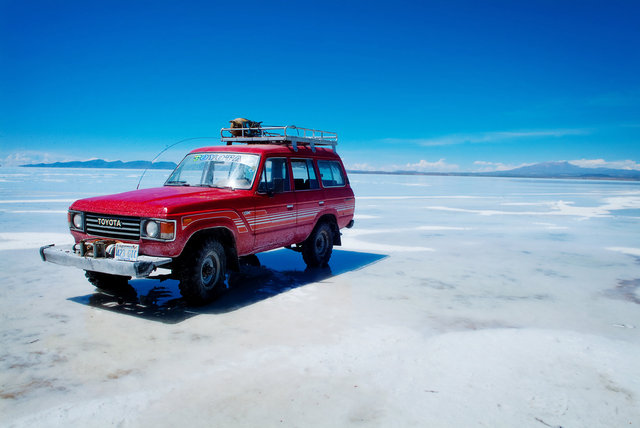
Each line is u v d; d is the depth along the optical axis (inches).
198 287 184.5
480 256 333.1
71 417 102.1
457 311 193.2
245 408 107.7
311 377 125.3
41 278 238.4
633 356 146.3
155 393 114.3
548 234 467.8
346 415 105.4
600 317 189.0
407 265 294.0
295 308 191.6
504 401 114.0
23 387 116.3
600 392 120.5
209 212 187.2
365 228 488.7
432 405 111.0
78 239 195.2
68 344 146.4
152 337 154.0
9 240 352.5
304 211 253.4
